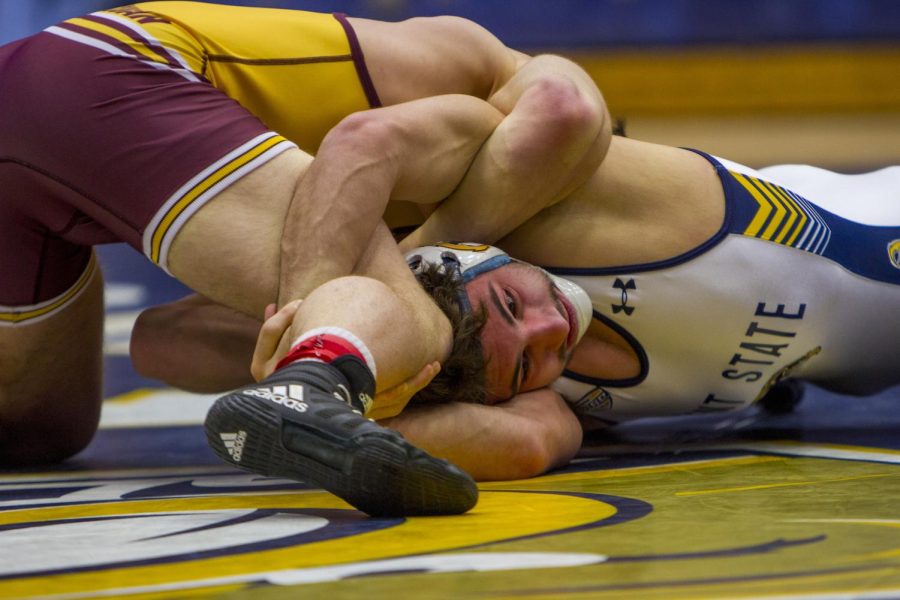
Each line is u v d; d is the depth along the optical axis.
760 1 35.66
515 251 7.55
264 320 6.32
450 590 3.66
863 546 4.26
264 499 6.12
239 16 7.35
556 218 7.46
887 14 35.66
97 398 8.70
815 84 35.88
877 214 8.89
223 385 8.55
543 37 35.69
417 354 5.86
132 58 6.71
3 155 6.95
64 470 8.03
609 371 7.77
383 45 7.45
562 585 3.70
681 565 3.98
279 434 5.00
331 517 5.29
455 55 7.64
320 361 5.30
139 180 6.47
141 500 6.22
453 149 6.82
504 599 3.53
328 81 7.28
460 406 6.55
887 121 35.34
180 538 4.77
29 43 7.01
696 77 35.88
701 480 6.39
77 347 8.25
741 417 9.97
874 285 8.46
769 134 33.62
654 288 7.51
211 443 5.19
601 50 35.84
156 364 8.52
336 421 4.98
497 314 6.63
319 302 5.63
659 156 7.82
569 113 6.86
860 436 8.48
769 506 5.32
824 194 8.91
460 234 7.10
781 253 7.87
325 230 6.04
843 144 31.69
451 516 5.16
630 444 8.55
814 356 8.46
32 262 7.62
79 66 6.70
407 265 6.40
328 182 6.13
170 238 6.44
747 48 35.78
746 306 7.71
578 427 7.35
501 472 6.59
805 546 4.28
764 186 8.09
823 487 5.95
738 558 4.08
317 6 33.78
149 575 4.02
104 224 6.93
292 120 7.24
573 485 6.34
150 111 6.55
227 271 6.30
